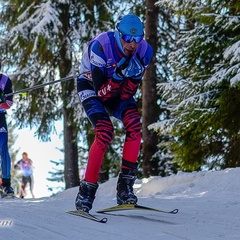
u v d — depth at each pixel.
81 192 6.43
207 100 14.70
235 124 14.70
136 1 23.20
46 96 22.55
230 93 14.27
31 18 21.52
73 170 22.83
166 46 23.36
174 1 15.77
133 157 6.50
